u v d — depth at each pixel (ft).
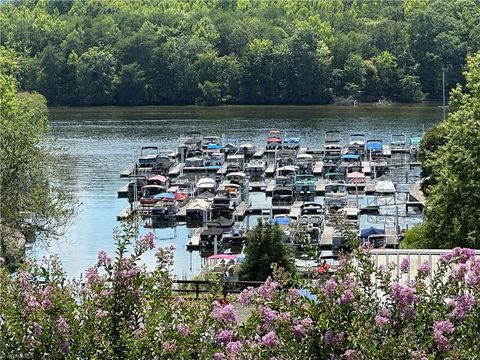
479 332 49.60
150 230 247.70
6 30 642.22
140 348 51.49
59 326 51.72
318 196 294.05
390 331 49.14
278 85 587.27
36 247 191.62
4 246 154.30
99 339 52.44
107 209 259.80
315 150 372.17
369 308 50.96
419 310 50.34
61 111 554.05
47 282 55.47
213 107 571.69
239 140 403.34
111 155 362.74
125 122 483.10
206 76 590.14
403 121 466.29
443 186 148.25
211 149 369.71
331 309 50.70
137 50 596.29
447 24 584.81
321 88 583.17
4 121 163.22
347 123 463.42
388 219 248.11
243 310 78.64
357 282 52.47
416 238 166.91
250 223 252.83
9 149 159.84
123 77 589.32
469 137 148.87
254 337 51.31
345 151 360.07
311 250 56.18
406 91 578.25
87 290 54.49
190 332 52.06
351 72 581.94
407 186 294.05
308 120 482.28
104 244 210.38
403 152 365.81
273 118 495.82
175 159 359.25
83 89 590.55
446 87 584.40
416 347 48.62
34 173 165.48
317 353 50.14
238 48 631.56
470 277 50.78
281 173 318.04
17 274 56.39
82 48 609.83
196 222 256.32
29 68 593.83
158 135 424.05
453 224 145.18
